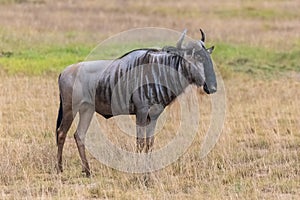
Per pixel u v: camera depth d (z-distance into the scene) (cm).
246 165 4038
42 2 11769
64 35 8819
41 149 4191
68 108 3922
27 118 5162
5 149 4150
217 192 3481
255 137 4672
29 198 3347
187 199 3400
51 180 3728
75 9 11244
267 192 3566
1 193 3462
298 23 10781
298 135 4816
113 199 3419
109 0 12606
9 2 11475
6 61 7150
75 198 3381
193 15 11181
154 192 3509
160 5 12256
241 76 7106
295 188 3597
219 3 12769
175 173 3909
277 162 4119
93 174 3856
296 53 8181
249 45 8756
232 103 5853
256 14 11525
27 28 8906
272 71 7500
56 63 7200
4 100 5666
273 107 5703
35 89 6116
